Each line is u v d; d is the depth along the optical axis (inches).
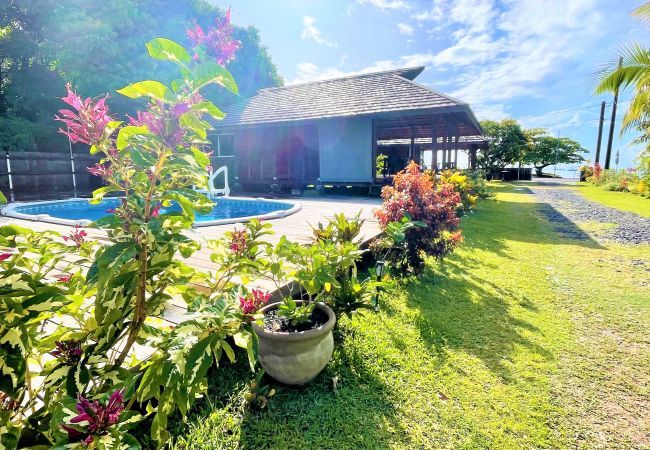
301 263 92.9
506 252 216.4
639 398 85.5
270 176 531.2
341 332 108.8
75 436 40.0
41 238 61.2
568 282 163.5
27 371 48.3
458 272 176.2
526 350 105.3
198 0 613.9
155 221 54.2
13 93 502.9
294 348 80.1
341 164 454.6
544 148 1355.8
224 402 79.4
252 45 724.0
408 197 161.0
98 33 488.4
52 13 484.1
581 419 78.5
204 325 56.0
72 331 55.2
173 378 50.9
